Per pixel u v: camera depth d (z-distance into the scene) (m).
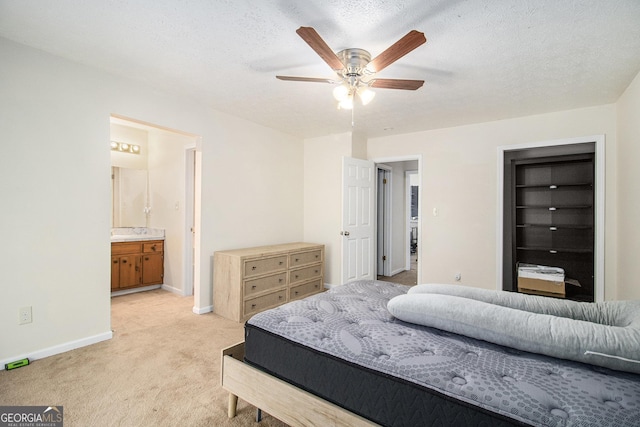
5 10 1.76
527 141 3.53
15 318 2.18
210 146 3.44
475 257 3.83
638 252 2.49
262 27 1.89
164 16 1.80
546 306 1.52
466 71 2.42
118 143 4.39
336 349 1.35
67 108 2.39
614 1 1.59
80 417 1.66
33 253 2.25
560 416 0.90
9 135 2.14
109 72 2.59
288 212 4.52
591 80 2.57
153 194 4.62
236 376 1.67
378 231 5.64
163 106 2.98
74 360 2.29
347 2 1.64
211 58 2.30
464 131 3.93
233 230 3.72
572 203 3.49
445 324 1.41
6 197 2.13
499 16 1.73
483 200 3.79
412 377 1.14
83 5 1.71
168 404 1.79
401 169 6.12
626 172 2.76
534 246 3.67
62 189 2.38
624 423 0.84
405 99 3.02
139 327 2.98
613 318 1.38
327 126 4.07
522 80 2.59
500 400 0.98
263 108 3.41
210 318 3.25
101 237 2.60
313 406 1.35
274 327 1.59
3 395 1.84
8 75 2.12
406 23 1.81
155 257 4.37
